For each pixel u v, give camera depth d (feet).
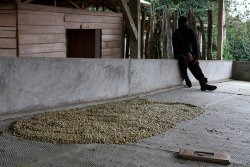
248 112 21.29
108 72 23.21
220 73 40.06
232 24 55.57
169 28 36.91
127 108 20.61
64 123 16.44
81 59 20.98
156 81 28.48
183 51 31.27
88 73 21.59
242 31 55.06
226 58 48.93
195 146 14.02
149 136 15.16
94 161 12.00
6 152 12.59
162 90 28.78
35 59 18.31
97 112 19.19
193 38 31.04
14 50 25.84
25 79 17.92
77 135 14.67
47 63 18.95
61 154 12.57
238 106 23.20
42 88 18.84
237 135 15.90
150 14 36.88
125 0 29.01
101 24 34.53
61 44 29.84
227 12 54.80
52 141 13.94
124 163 11.91
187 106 22.38
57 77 19.61
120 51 37.73
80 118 17.60
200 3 50.31
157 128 16.37
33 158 12.09
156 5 49.39
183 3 50.14
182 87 31.73
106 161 12.04
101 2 37.27
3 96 16.99
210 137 15.42
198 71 30.53
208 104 23.54
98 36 35.04
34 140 14.06
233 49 54.80
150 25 36.68
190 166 11.84
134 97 25.14
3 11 25.89
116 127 16.17
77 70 20.79
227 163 12.09
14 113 17.52
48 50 28.45
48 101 19.25
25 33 26.23
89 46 35.73
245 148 14.02
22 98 17.88
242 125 17.83
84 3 35.24
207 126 17.37
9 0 25.55
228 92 29.71
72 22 30.86
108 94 23.41
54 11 28.76
